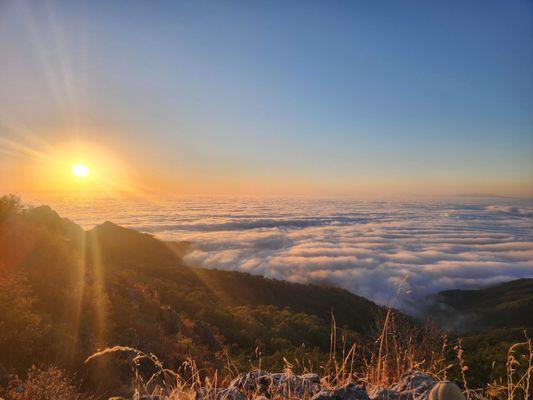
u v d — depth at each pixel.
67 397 5.31
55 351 7.02
